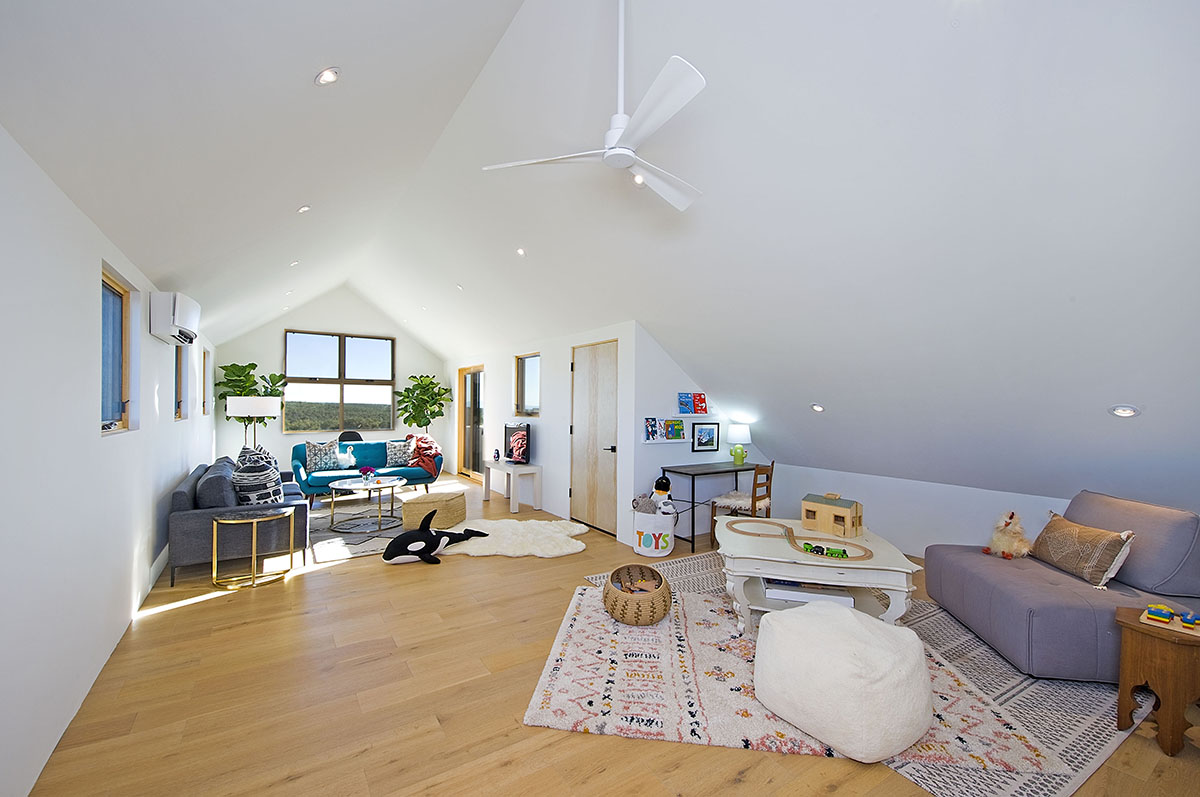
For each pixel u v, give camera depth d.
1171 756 1.95
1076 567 2.79
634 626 3.03
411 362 9.22
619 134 2.03
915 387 3.35
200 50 1.55
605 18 2.26
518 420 6.93
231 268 4.07
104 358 2.88
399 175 4.08
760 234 2.88
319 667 2.56
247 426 7.73
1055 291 2.28
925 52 1.79
